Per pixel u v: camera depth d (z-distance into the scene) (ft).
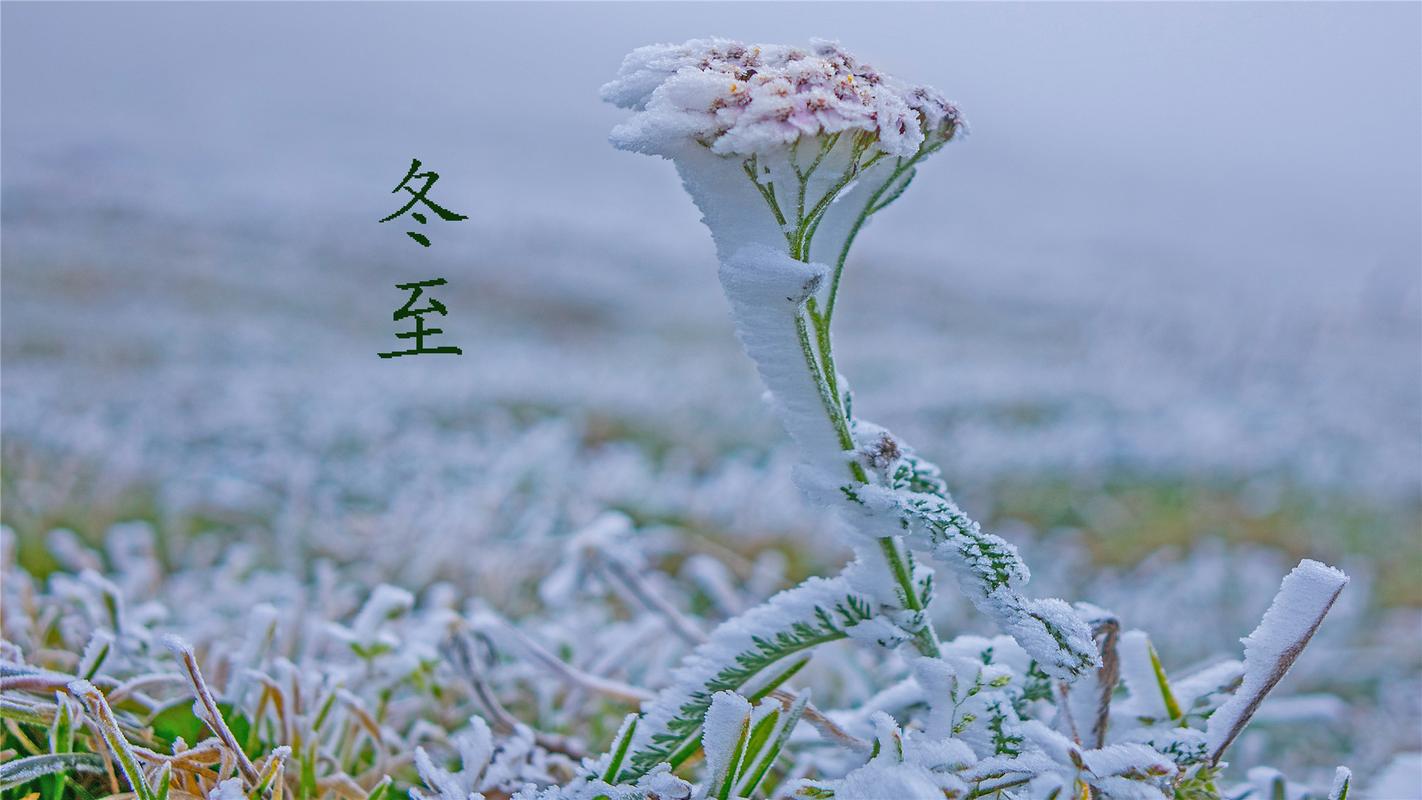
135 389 27.71
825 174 3.82
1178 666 13.52
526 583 12.77
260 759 5.51
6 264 49.88
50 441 19.03
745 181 3.85
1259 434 29.89
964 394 35.29
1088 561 18.71
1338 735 10.89
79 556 10.68
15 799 4.76
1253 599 16.44
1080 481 24.00
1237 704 4.64
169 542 14.12
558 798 4.39
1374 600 17.75
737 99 3.59
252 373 31.91
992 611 3.87
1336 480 25.91
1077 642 3.80
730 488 18.75
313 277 54.54
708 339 50.03
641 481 19.72
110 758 4.77
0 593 7.40
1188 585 16.33
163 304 45.11
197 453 20.18
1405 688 12.73
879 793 3.72
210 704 4.81
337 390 29.19
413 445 21.85
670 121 3.60
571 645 8.89
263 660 6.43
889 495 3.97
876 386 37.11
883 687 8.44
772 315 3.91
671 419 28.48
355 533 14.94
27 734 5.32
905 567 4.35
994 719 4.39
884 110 3.68
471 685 6.40
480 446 23.11
